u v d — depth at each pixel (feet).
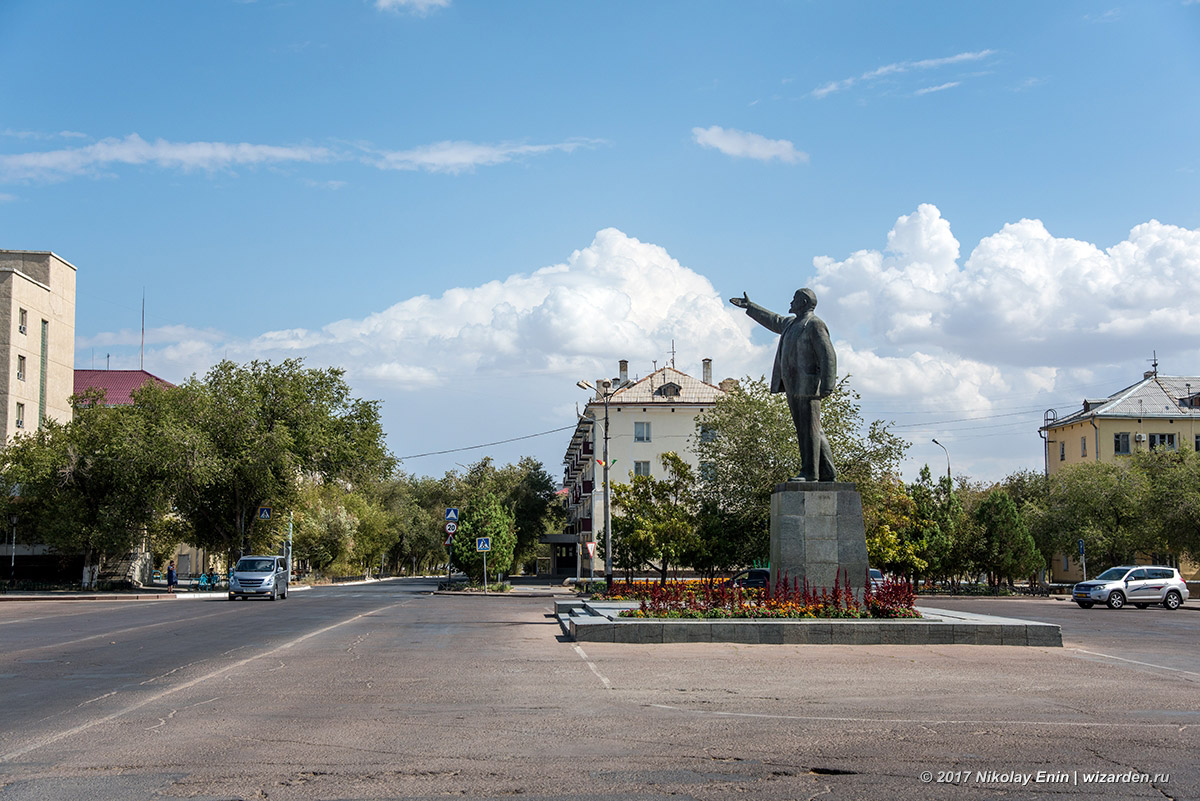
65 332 200.44
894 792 21.15
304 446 169.89
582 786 21.47
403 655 50.24
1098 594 126.62
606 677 40.60
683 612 59.62
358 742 26.37
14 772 22.80
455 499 336.29
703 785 21.62
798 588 62.54
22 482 155.33
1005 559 172.35
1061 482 184.34
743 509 129.39
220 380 169.48
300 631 68.18
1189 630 78.74
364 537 245.86
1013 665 45.47
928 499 176.14
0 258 193.06
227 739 26.81
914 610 60.34
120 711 31.71
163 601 127.34
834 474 65.10
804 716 30.73
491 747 25.70
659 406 214.69
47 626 73.72
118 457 152.97
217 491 170.71
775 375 68.90
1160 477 169.58
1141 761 24.32
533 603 120.26
